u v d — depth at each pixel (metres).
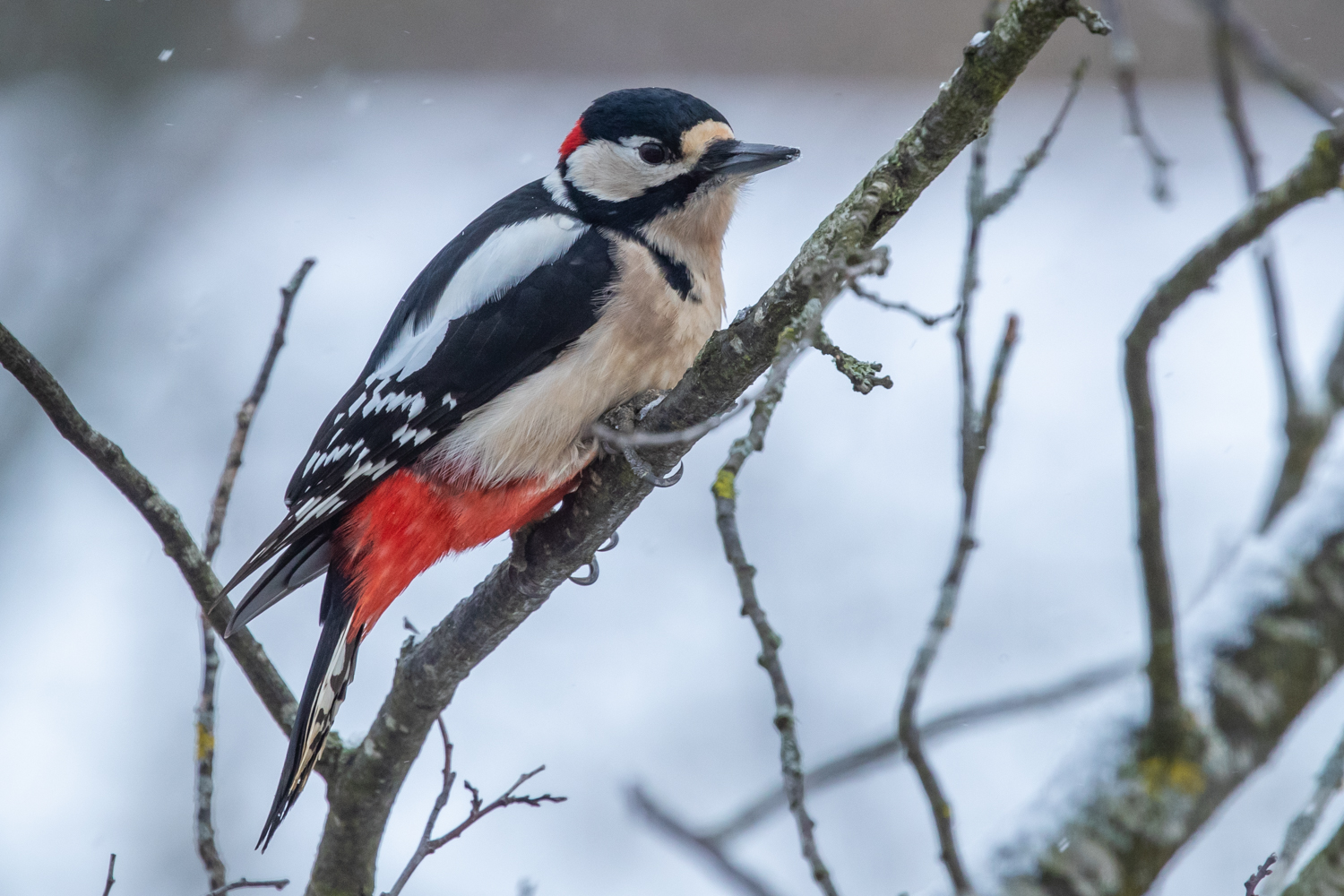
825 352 4.20
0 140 17.70
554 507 6.68
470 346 6.59
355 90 18.64
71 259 16.23
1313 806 4.26
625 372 6.55
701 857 6.37
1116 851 5.14
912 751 4.60
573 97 18.73
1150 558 5.08
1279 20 16.77
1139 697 5.41
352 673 6.48
